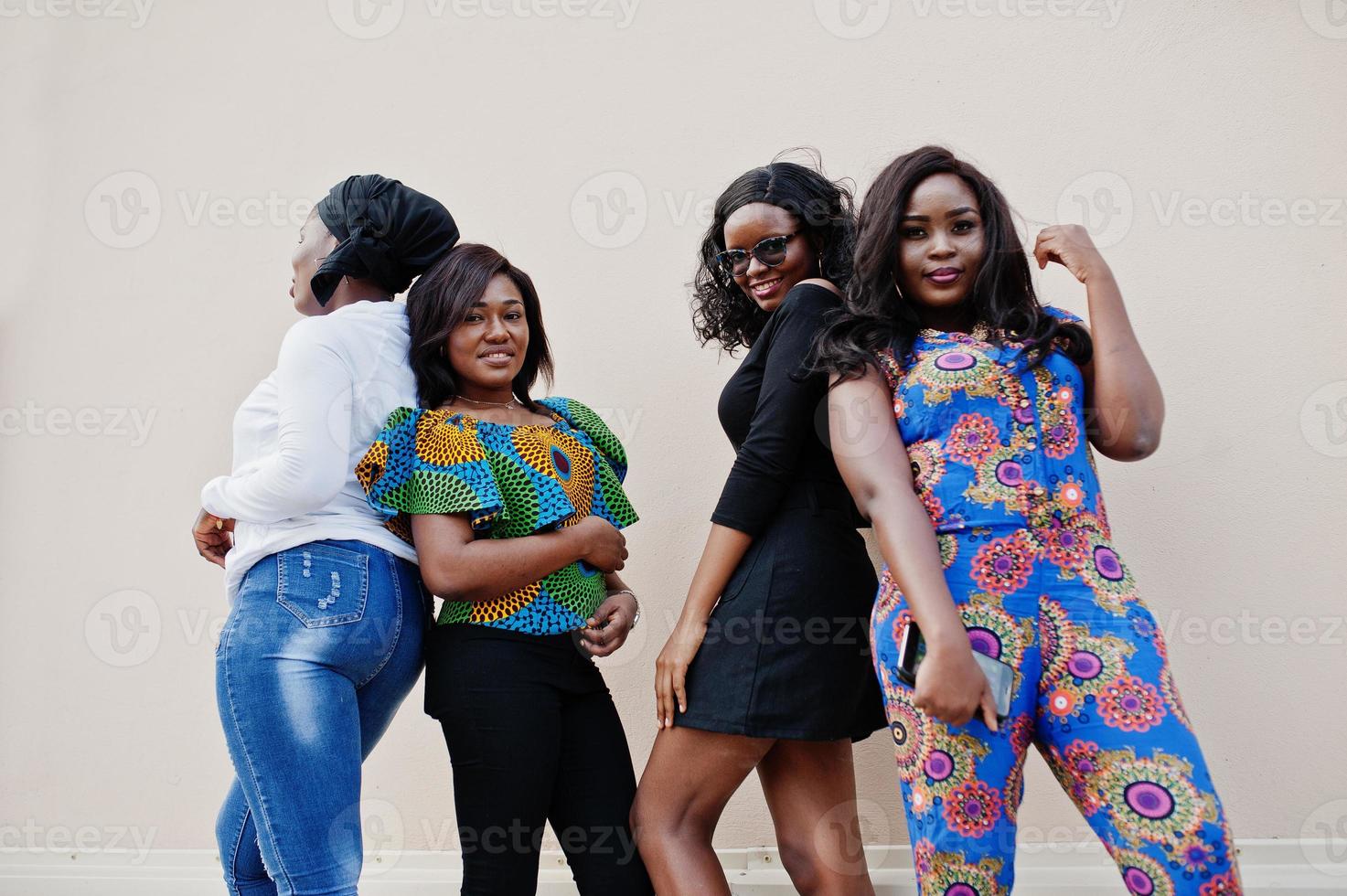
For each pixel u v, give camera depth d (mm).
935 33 2607
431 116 2785
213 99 2859
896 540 1607
